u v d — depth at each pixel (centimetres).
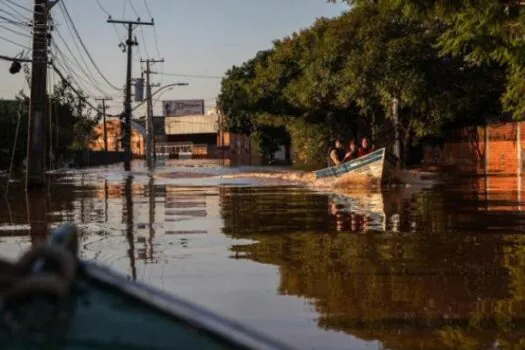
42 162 2802
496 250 1198
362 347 679
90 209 2027
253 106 5566
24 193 2702
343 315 793
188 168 5659
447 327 744
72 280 214
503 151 4169
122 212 1931
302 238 1369
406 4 1057
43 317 205
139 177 4162
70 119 7075
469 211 1834
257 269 1054
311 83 4206
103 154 8744
